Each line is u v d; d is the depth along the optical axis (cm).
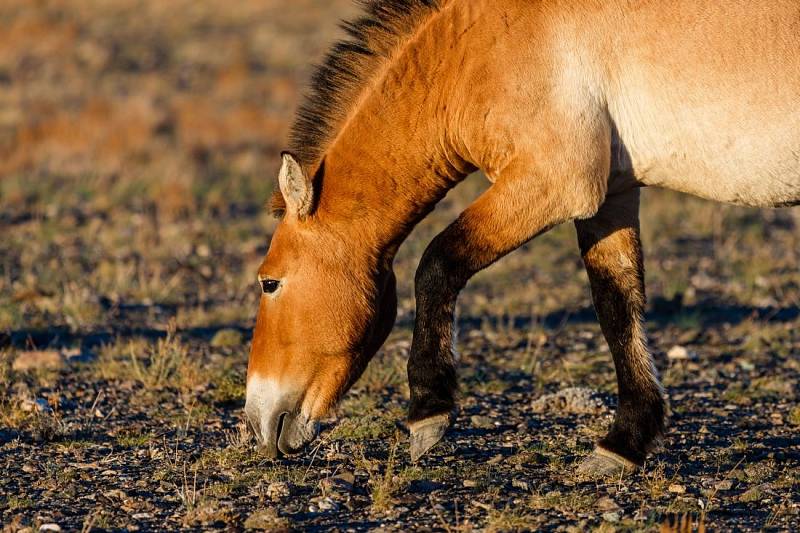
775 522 1705
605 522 1675
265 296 1914
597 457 1953
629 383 1977
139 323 3297
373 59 1944
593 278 2019
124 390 2559
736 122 1769
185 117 7331
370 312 1912
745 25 1764
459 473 1955
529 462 2022
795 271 4053
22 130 6575
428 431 1811
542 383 2667
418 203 1941
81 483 1922
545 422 2319
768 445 2148
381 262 1941
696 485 1894
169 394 2528
